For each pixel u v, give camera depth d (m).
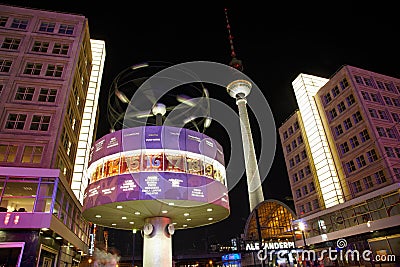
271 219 57.84
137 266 64.69
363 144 44.34
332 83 52.03
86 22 41.12
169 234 23.42
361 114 45.34
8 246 22.06
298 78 60.62
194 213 23.36
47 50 36.00
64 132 33.56
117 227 27.45
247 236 58.22
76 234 35.44
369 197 37.62
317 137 52.81
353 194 44.72
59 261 29.98
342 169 47.50
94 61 53.84
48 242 25.94
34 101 31.77
